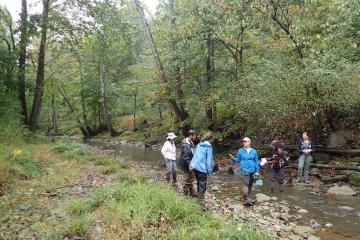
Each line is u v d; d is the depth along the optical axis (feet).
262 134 61.36
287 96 49.32
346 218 29.19
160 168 56.13
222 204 32.48
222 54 69.00
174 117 99.09
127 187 29.55
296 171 48.39
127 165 52.39
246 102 54.44
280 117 52.31
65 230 22.39
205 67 71.41
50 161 48.32
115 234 21.39
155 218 23.04
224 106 71.82
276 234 24.59
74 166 46.62
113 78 146.20
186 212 24.47
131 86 118.93
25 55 74.28
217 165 54.29
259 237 21.18
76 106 155.74
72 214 25.50
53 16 72.43
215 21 61.98
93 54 89.92
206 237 20.26
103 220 23.80
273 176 39.11
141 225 22.12
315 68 46.24
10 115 65.67
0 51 69.21
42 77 77.46
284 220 28.68
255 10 57.11
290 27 57.57
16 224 23.32
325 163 48.21
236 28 58.85
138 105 133.59
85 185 35.17
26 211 26.03
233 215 28.40
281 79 48.34
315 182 42.80
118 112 150.82
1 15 71.15
